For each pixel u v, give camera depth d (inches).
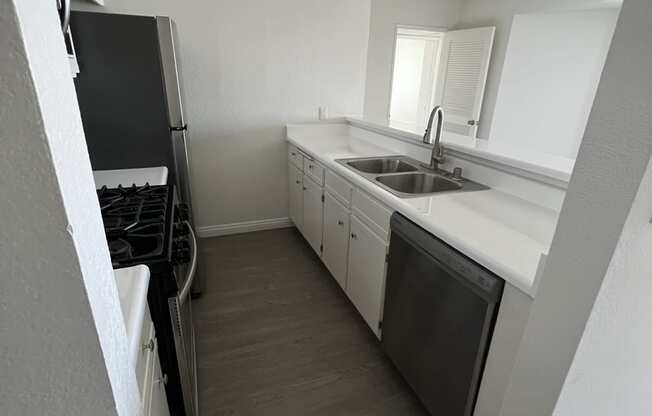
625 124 23.3
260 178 124.5
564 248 28.5
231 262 107.0
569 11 132.2
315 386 65.0
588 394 32.5
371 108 150.2
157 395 33.7
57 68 14.9
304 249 116.2
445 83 167.3
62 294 15.3
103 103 72.5
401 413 60.2
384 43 144.9
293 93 118.6
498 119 153.0
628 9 22.3
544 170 56.5
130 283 32.1
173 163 79.9
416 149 90.2
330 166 86.7
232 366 68.9
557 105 154.2
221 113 112.9
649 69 21.6
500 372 42.1
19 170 13.4
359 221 74.8
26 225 14.1
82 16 66.5
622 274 26.7
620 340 30.8
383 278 66.4
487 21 148.4
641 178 23.0
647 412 38.6
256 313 84.4
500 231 49.3
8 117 12.7
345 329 79.9
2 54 12.1
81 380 17.0
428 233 52.6
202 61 106.1
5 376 16.1
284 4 108.6
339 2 114.2
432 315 52.6
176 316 40.6
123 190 58.5
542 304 31.3
